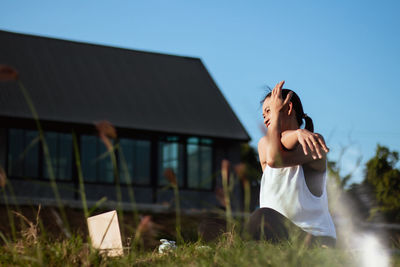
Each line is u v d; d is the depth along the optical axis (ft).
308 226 10.34
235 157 71.05
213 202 68.23
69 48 76.07
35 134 61.05
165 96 73.51
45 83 67.21
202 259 8.60
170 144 68.33
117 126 64.03
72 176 62.08
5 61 68.85
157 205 58.03
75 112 63.98
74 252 9.05
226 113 74.28
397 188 34.19
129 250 9.62
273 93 10.51
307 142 9.64
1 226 30.89
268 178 10.73
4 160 59.06
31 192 59.31
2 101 60.95
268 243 9.77
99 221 10.69
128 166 65.21
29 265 8.61
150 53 81.87
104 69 74.49
